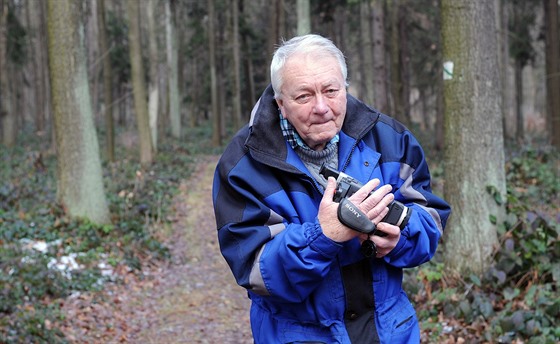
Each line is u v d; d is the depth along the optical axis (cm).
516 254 561
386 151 207
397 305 205
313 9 2238
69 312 654
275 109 202
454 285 584
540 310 476
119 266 852
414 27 2433
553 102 1714
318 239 179
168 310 729
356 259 196
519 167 1141
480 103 588
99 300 712
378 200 184
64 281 728
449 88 599
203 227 1186
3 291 626
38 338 538
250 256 189
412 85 2964
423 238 196
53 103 975
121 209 1105
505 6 2258
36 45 2745
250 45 3262
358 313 198
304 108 188
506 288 534
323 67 187
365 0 1742
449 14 591
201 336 638
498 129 598
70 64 966
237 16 2742
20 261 726
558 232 561
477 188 591
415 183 210
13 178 1430
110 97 1812
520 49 2358
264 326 206
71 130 972
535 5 2353
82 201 973
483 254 586
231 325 675
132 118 4044
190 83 4456
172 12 2941
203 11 3262
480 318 501
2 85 2252
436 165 1542
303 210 195
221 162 203
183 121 4228
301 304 197
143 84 1830
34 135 2886
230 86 3512
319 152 200
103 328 636
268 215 192
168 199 1343
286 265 182
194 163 2008
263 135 197
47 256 811
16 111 2659
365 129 204
